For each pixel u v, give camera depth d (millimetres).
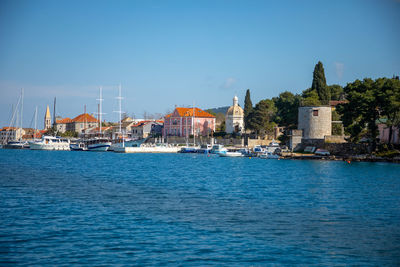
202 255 24188
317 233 29078
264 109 149500
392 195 45594
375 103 91688
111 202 40094
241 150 127938
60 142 178000
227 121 167000
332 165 86938
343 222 32312
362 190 49531
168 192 47562
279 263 23203
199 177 65000
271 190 49656
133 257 23672
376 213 35719
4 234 27641
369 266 23047
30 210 35469
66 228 29422
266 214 34969
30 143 174750
